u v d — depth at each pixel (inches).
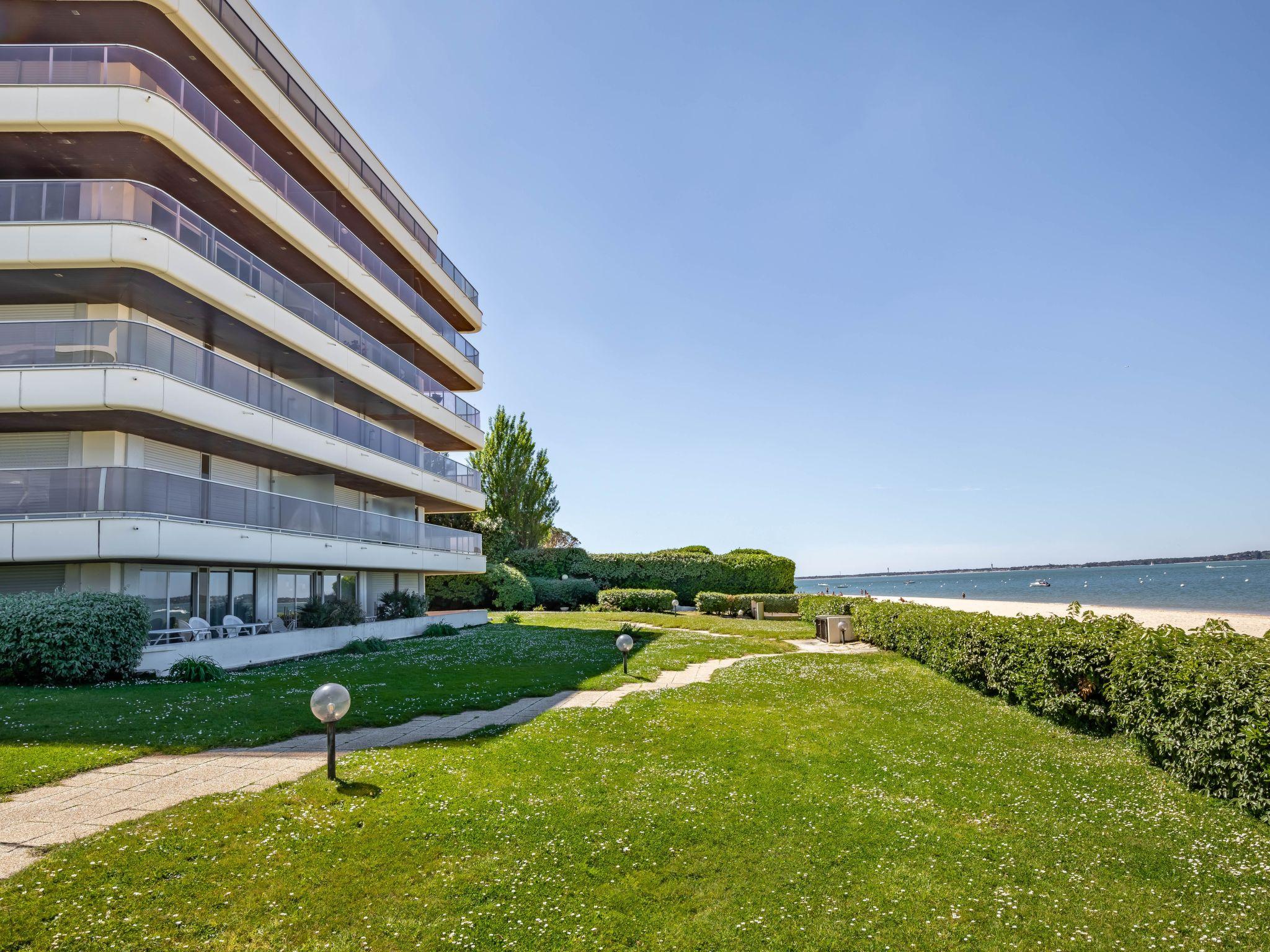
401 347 1242.0
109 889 224.5
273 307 812.6
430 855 256.1
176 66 767.7
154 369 645.9
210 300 717.9
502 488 2151.8
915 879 249.4
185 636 733.3
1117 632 455.5
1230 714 313.6
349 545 958.4
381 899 228.8
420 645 941.8
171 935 206.1
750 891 241.6
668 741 421.7
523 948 207.3
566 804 306.7
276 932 209.9
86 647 553.0
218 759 358.0
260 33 861.8
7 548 605.9
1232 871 251.1
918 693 597.0
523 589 1697.8
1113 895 238.1
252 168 796.6
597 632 1148.5
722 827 290.8
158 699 491.2
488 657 799.7
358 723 443.5
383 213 1111.0
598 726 451.2
